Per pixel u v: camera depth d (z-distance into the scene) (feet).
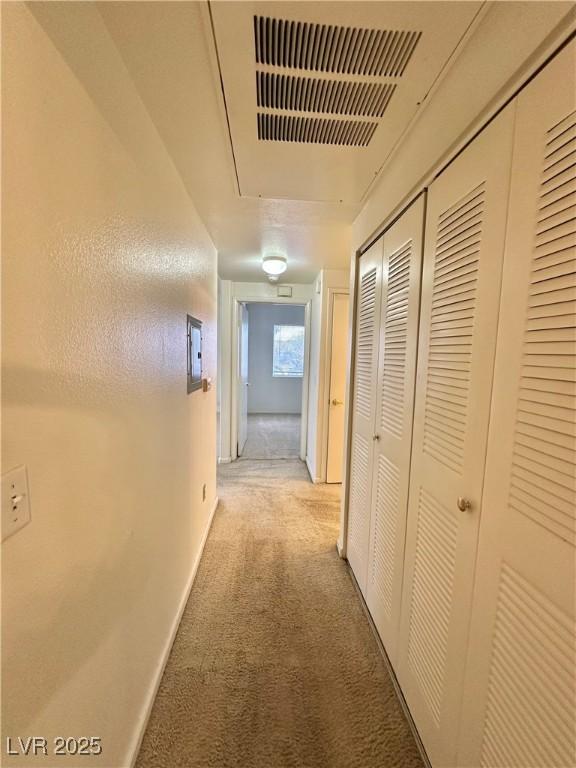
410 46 2.65
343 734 3.72
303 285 12.85
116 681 3.09
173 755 3.50
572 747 1.87
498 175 2.51
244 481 11.26
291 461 13.50
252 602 5.68
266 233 7.27
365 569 5.65
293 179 4.89
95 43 2.50
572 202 1.91
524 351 2.26
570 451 1.92
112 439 2.94
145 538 3.76
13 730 1.86
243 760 3.46
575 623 1.88
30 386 1.93
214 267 8.12
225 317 12.78
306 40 2.60
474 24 2.44
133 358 3.35
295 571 6.54
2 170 1.69
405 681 3.99
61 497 2.24
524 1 2.18
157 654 4.19
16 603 1.86
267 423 20.66
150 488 3.90
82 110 2.38
